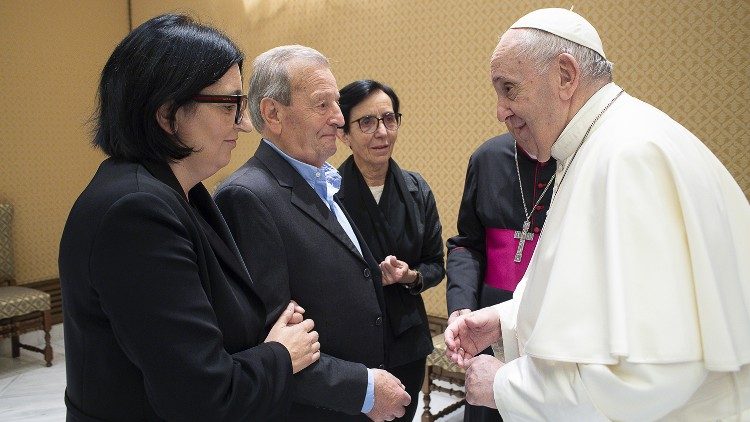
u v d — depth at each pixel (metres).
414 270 2.51
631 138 1.29
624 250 1.20
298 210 1.76
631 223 1.21
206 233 1.34
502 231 2.52
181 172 1.30
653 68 3.68
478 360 1.54
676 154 1.28
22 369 5.09
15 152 5.65
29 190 5.77
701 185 1.27
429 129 4.67
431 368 3.80
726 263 1.26
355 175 2.50
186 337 1.09
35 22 5.73
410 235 2.53
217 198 1.72
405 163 4.84
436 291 4.71
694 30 3.51
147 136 1.19
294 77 1.81
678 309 1.17
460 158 4.52
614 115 1.40
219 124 1.25
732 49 3.39
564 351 1.22
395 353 2.26
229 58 1.25
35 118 5.78
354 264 1.81
